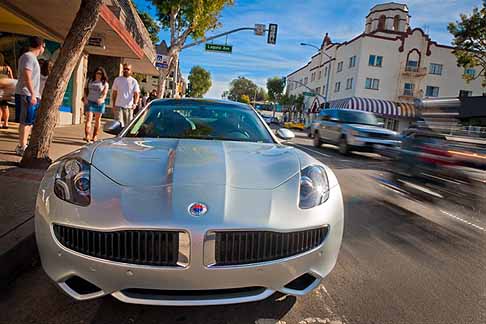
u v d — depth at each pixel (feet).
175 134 11.13
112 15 30.91
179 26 56.70
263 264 6.63
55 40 37.42
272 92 264.31
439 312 8.25
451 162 18.81
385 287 9.37
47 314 7.29
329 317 7.75
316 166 8.63
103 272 6.44
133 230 6.39
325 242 7.38
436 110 19.90
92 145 9.27
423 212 17.56
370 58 135.13
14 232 9.54
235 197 6.95
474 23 88.89
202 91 249.34
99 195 6.88
